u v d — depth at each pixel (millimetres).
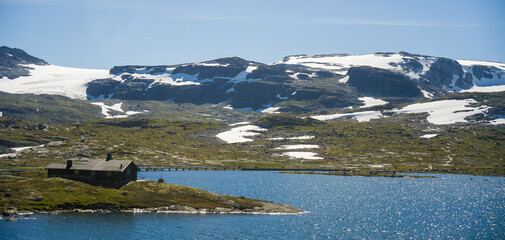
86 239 91125
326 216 129125
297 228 110562
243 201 135500
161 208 120625
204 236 98375
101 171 131500
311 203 154625
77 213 110125
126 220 107750
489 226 119562
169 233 99188
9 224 97438
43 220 102000
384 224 120062
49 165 133625
